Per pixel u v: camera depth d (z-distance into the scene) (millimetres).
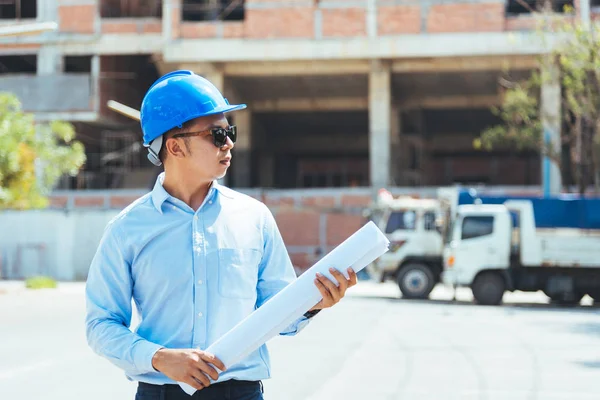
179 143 3246
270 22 39375
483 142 34406
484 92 44344
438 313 20750
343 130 52688
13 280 35312
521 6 43031
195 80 3301
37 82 42594
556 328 17078
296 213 40656
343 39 39094
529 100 32688
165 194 3260
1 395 9570
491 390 9773
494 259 24016
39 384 10398
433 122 51094
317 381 10430
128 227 3234
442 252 25922
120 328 3129
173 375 2947
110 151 48000
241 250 3273
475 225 24281
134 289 3262
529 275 24219
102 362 12484
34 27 19594
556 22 32156
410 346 14070
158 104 3252
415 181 49156
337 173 56562
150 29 42188
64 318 19422
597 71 29484
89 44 42469
